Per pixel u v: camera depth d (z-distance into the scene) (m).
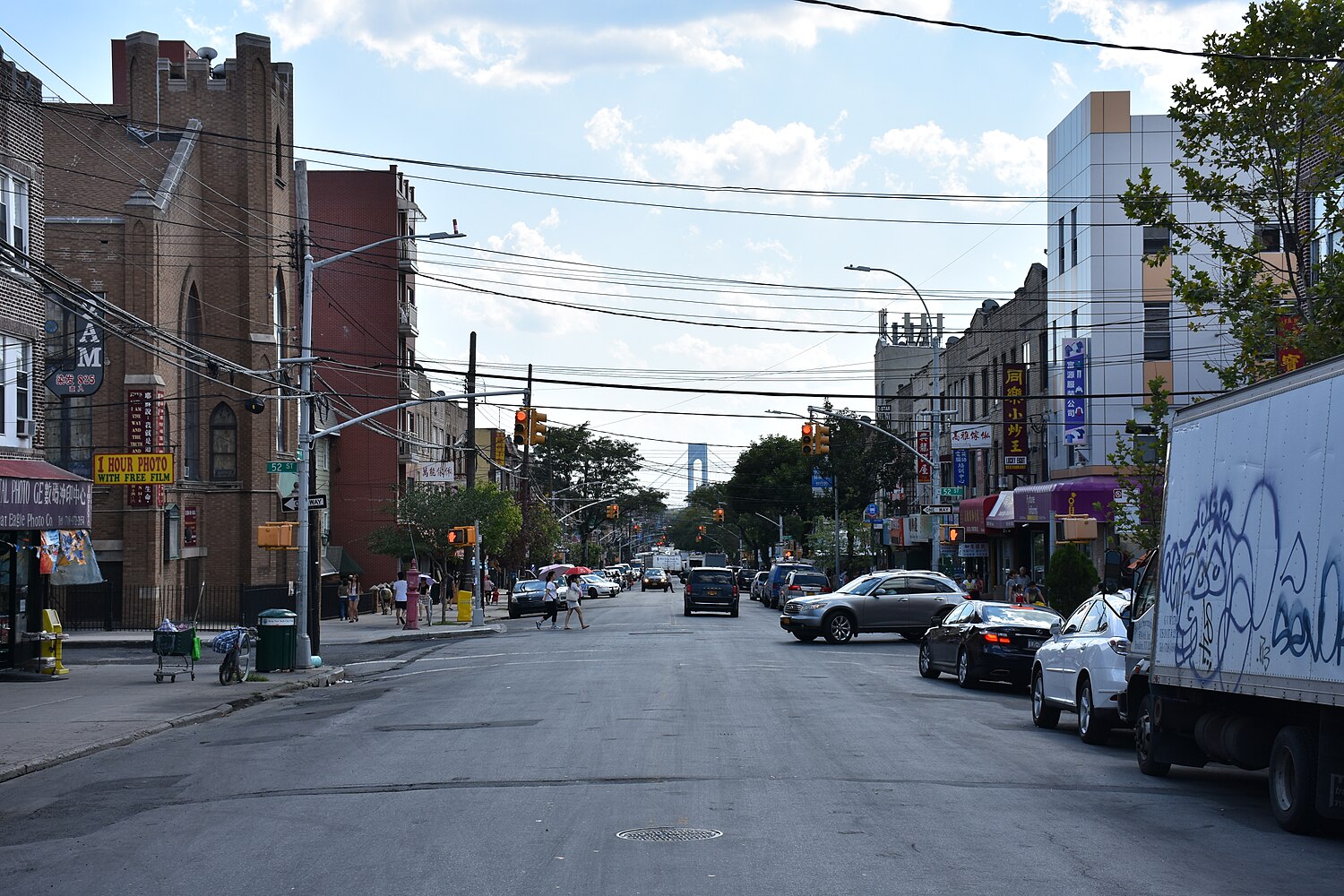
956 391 62.28
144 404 40.19
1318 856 9.45
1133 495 22.92
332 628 46.56
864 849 9.37
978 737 16.19
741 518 113.44
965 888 8.16
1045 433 46.75
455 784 12.62
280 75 50.38
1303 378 10.31
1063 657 17.03
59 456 41.97
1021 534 49.41
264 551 48.41
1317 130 19.33
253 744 16.89
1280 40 18.88
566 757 14.18
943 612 34.09
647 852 9.27
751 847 9.43
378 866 9.11
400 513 52.69
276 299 49.59
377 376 64.88
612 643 35.41
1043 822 10.53
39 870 9.51
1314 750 10.23
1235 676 11.31
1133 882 8.40
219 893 8.49
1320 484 9.88
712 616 54.56
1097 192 41.47
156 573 42.09
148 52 48.16
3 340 25.55
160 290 43.16
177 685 25.17
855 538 73.38
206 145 47.94
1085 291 42.25
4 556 26.16
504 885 8.38
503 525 56.44
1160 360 41.03
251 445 47.66
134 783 13.88
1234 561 11.47
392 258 65.19
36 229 26.84
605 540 180.00
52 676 26.62
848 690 21.98
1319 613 9.77
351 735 17.22
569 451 136.00
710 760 13.82
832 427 72.88
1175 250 20.02
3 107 25.45
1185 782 13.20
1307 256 21.73
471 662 30.36
